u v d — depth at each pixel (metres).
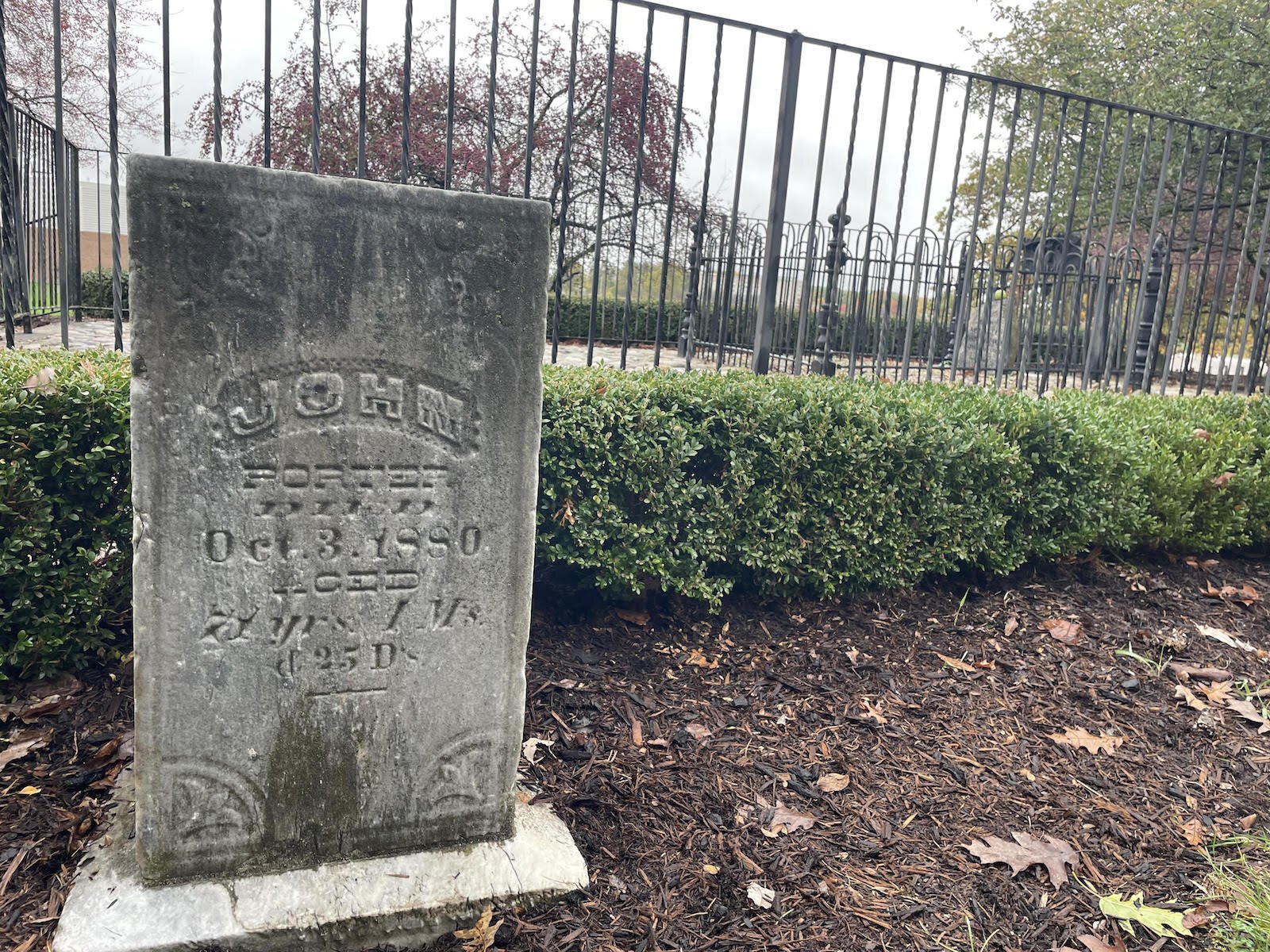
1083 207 12.12
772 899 2.16
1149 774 2.77
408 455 1.88
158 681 1.79
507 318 1.90
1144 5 11.78
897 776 2.69
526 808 2.36
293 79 10.05
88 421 2.76
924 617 3.74
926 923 2.11
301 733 1.92
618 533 3.33
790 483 3.56
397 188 1.76
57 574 2.77
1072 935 2.08
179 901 1.87
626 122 10.17
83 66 13.31
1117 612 3.90
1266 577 4.56
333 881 1.97
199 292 1.67
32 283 7.93
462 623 2.01
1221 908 2.15
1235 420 5.12
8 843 2.13
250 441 1.75
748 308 9.00
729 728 2.90
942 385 4.69
